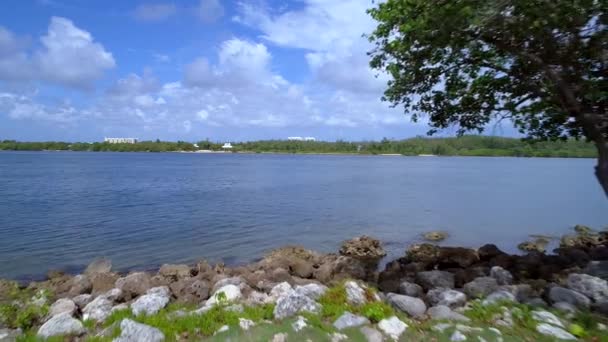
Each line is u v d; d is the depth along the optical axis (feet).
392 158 592.60
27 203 103.50
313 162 408.46
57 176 193.26
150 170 250.98
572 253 44.27
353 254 56.34
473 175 236.02
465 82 35.76
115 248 59.62
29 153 618.85
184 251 58.54
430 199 120.37
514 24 25.57
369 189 148.66
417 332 19.36
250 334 18.93
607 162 26.40
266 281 35.24
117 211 92.32
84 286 36.88
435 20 26.58
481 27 25.71
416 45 31.58
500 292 25.26
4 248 58.59
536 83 31.73
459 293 26.40
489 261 43.70
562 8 23.79
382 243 64.90
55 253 56.44
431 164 400.88
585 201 118.01
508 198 124.36
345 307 22.07
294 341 18.06
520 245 62.34
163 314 23.53
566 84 27.32
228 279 33.94
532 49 28.50
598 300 24.52
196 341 19.22
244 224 78.59
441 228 77.25
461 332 18.81
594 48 26.58
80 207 97.76
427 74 35.17
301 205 105.09
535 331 19.29
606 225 81.61
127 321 20.44
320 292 24.52
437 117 38.83
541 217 90.02
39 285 40.60
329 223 81.05
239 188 148.46
